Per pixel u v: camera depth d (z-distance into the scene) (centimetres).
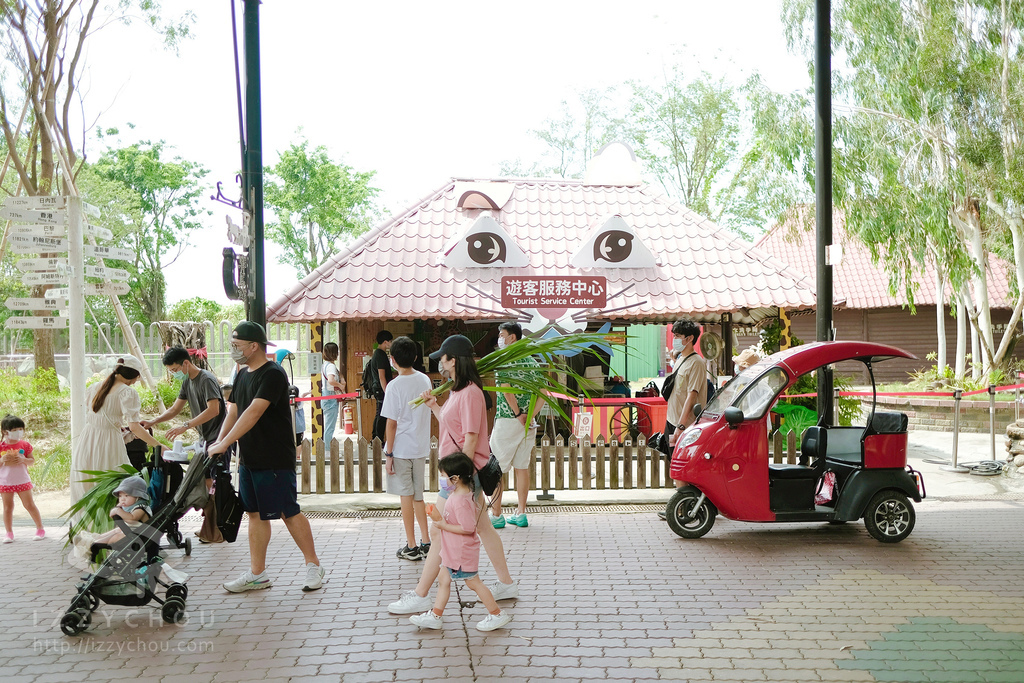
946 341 2542
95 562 549
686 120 3338
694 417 837
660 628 525
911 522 748
